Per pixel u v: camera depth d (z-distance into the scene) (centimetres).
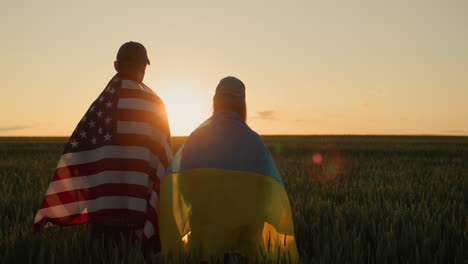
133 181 376
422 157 2219
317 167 1567
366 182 1075
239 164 365
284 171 1371
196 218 358
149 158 388
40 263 363
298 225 504
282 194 376
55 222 385
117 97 387
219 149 369
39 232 398
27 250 406
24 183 1007
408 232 464
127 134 380
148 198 387
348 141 4531
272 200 372
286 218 377
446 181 1072
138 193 377
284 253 363
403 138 5853
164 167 398
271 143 3938
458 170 1453
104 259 357
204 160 366
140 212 376
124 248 367
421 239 457
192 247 355
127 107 384
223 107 388
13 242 432
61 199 383
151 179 394
